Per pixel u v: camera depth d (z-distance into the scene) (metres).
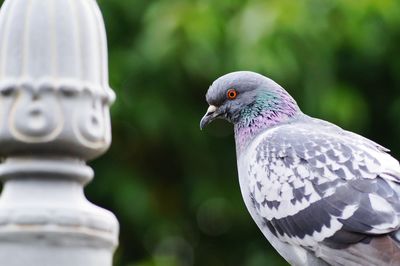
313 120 8.62
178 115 13.56
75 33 4.17
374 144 7.93
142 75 13.05
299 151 7.75
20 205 4.09
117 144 14.03
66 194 4.20
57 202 4.16
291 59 11.88
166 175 14.64
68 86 4.12
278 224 7.73
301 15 11.94
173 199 14.66
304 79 12.37
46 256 4.04
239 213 14.36
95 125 4.20
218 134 14.20
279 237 7.85
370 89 13.99
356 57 13.52
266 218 7.86
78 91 4.14
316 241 7.40
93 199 14.03
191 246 15.11
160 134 13.70
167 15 12.21
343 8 12.55
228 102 8.88
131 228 14.31
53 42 4.14
